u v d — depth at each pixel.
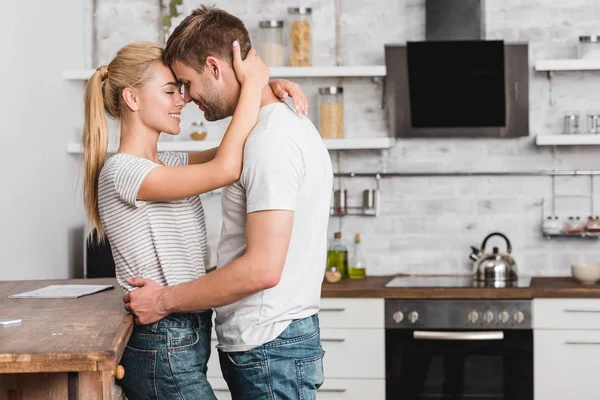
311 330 2.42
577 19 5.48
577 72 5.47
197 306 2.30
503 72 5.18
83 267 5.54
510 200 5.54
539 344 4.75
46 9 4.84
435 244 5.59
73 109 5.37
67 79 5.20
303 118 2.46
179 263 2.48
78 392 2.08
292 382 2.36
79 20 5.58
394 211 5.61
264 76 2.40
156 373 2.40
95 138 2.57
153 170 2.37
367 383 4.84
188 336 2.43
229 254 2.41
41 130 4.72
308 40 5.34
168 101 2.53
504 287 4.80
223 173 2.28
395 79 5.31
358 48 5.61
